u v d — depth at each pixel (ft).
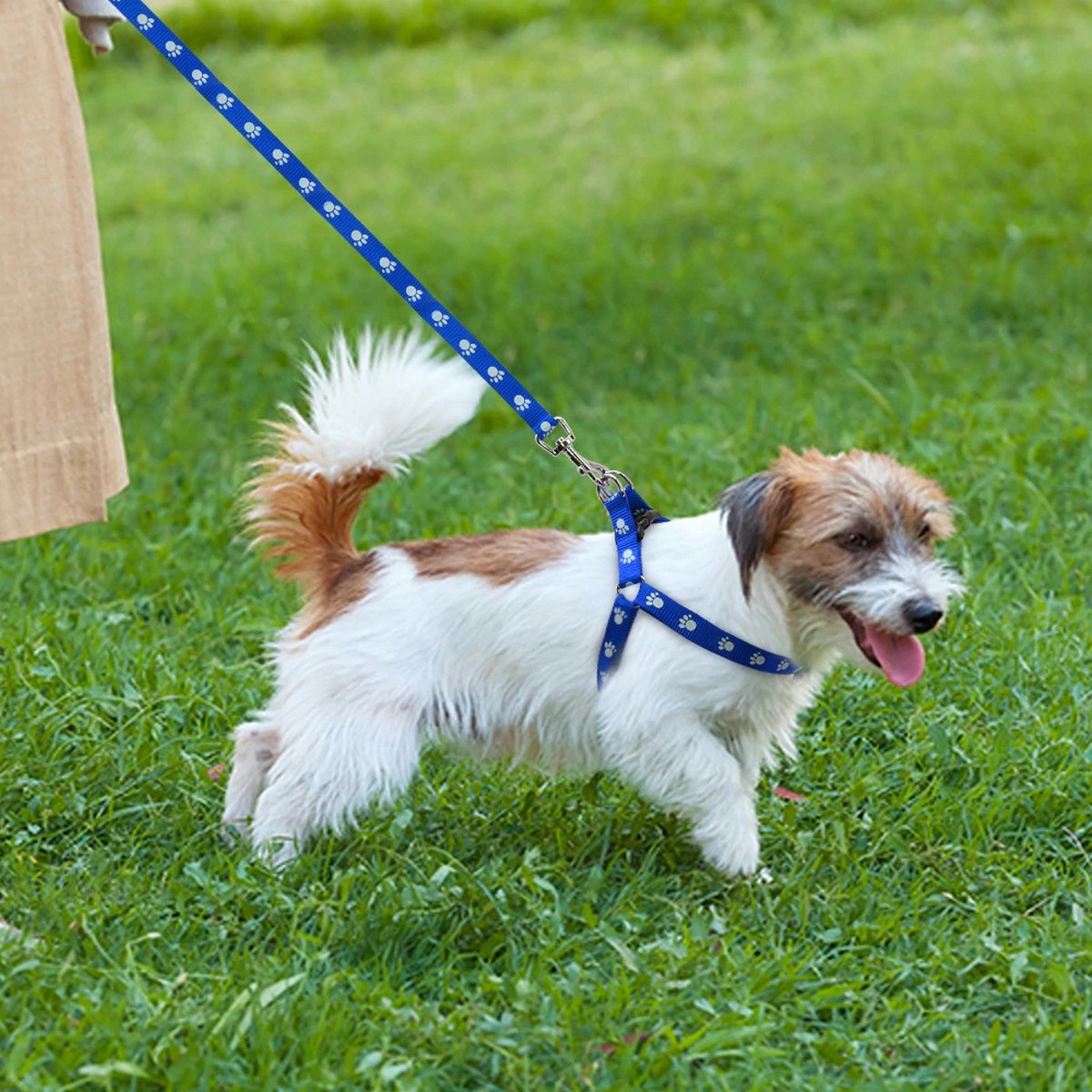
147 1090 15.57
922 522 19.45
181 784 22.68
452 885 19.48
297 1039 16.11
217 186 59.31
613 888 20.27
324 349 42.65
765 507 19.42
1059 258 45.09
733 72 66.90
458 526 31.53
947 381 39.29
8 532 18.47
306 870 20.03
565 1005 17.03
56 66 18.22
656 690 19.94
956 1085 16.24
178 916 19.17
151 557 31.71
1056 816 22.09
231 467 36.86
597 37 75.41
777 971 17.99
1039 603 27.53
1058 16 70.64
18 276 18.11
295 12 79.25
